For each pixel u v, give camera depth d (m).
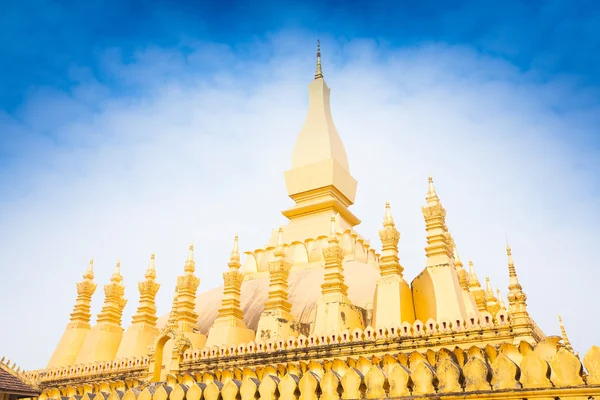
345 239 26.14
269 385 13.69
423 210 20.27
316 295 22.25
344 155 32.75
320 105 33.53
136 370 21.39
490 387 11.27
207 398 14.39
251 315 23.30
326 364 16.80
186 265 23.45
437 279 18.75
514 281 15.59
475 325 15.69
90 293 27.39
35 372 24.22
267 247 28.27
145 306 24.72
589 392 10.22
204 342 22.39
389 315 18.17
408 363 15.82
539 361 10.91
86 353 24.53
